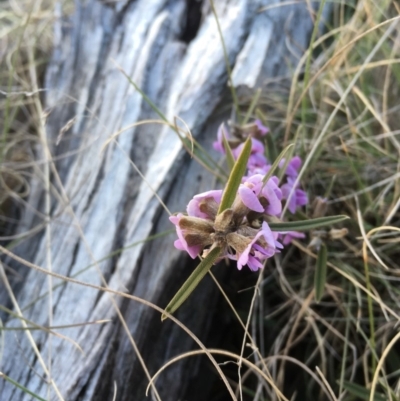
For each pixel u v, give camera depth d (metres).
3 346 0.19
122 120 0.23
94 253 0.20
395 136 0.23
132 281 0.19
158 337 0.20
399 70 0.23
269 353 0.20
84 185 0.23
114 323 0.19
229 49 0.23
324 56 0.25
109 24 0.27
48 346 0.19
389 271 0.20
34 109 0.28
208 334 0.22
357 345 0.20
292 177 0.18
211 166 0.21
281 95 0.24
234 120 0.22
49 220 0.21
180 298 0.12
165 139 0.22
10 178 0.26
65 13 0.31
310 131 0.24
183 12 0.26
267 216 0.14
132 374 0.18
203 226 0.12
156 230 0.20
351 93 0.25
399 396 0.17
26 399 0.18
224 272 0.21
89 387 0.18
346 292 0.21
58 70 0.27
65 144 0.25
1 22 0.33
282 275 0.20
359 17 0.25
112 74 0.25
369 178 0.22
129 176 0.21
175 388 0.20
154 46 0.25
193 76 0.23
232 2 0.25
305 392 0.21
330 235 0.17
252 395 0.19
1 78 0.30
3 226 0.25
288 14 0.26
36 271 0.22
